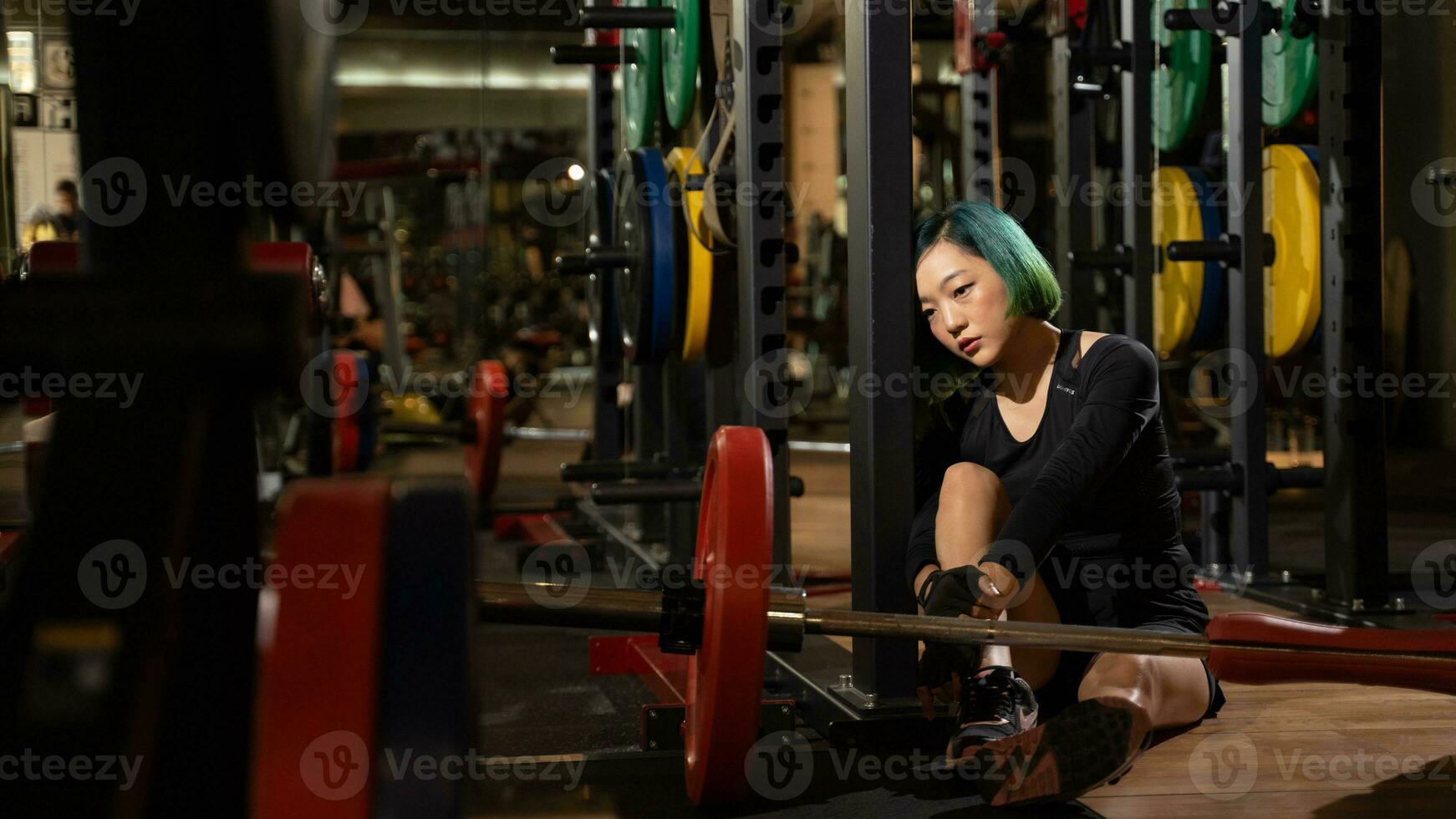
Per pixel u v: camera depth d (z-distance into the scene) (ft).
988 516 5.20
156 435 1.92
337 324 18.03
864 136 5.78
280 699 2.33
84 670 1.82
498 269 30.01
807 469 18.35
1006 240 5.26
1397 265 10.77
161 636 1.88
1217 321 10.32
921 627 4.37
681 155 10.03
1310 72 9.59
